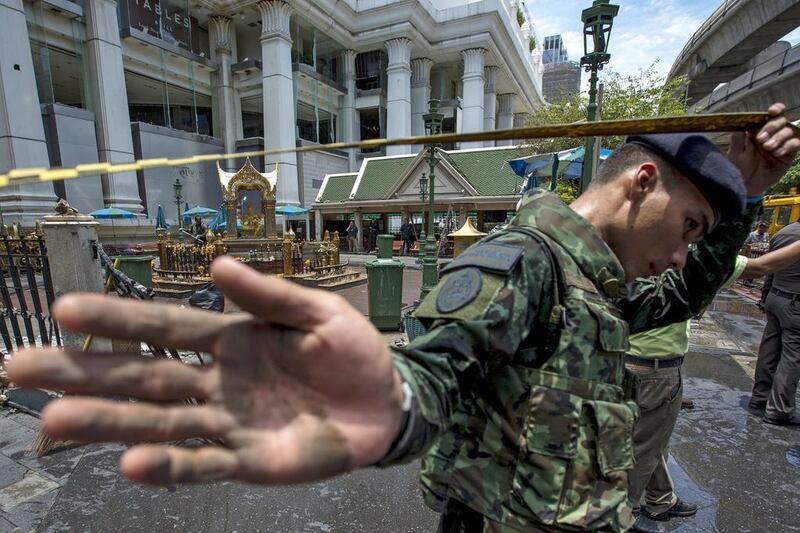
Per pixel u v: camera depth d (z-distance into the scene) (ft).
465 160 65.92
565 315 3.01
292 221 84.28
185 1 78.95
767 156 3.74
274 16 78.74
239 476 1.57
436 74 119.14
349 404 1.70
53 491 8.25
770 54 75.61
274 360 1.65
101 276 11.56
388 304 21.07
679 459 9.71
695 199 3.31
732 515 7.86
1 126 47.73
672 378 6.64
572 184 41.65
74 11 56.29
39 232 11.16
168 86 78.59
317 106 93.45
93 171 1.49
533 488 2.98
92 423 1.38
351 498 8.26
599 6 18.01
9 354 12.94
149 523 7.43
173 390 1.54
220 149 84.69
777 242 11.34
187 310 1.60
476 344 2.60
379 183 72.08
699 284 4.59
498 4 98.73
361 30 98.89
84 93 60.39
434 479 3.54
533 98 165.78
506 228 3.51
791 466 9.43
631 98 47.50
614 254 3.44
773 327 11.82
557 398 2.96
